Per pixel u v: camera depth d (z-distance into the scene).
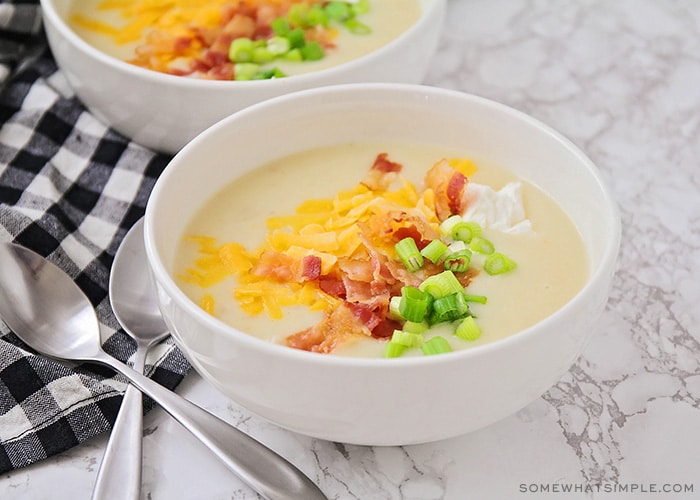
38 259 0.58
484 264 0.53
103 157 0.67
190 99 0.62
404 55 0.64
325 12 0.71
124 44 0.70
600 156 0.67
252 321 0.51
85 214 0.64
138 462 0.50
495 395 0.47
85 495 0.51
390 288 0.52
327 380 0.46
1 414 0.53
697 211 0.64
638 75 0.73
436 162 0.59
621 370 0.55
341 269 0.52
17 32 0.74
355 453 0.52
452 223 0.54
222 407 0.54
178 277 0.53
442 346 0.49
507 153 0.58
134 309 0.57
